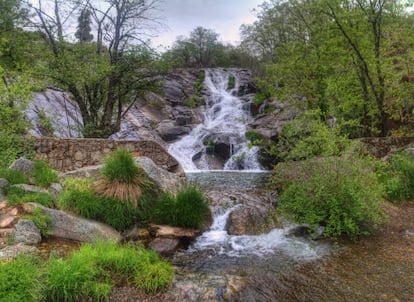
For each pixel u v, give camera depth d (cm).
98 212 580
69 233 516
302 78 1326
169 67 1397
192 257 547
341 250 565
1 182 568
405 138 1131
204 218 676
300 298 416
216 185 1103
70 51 1218
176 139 1950
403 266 491
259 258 546
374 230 640
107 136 1335
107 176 631
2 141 768
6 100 779
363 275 469
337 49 1199
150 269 417
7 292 324
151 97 2280
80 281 369
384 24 1271
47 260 423
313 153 711
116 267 409
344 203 626
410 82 1184
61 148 880
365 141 1082
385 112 1264
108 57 1327
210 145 1817
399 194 791
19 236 460
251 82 2956
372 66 1182
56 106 1633
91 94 1349
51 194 582
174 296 393
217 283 429
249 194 880
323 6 1209
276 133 1712
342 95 1191
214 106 2497
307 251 570
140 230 595
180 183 752
